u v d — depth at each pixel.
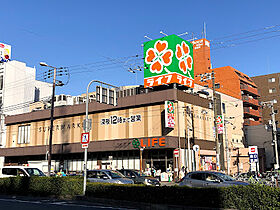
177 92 36.16
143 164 37.16
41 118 48.28
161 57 39.03
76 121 44.44
